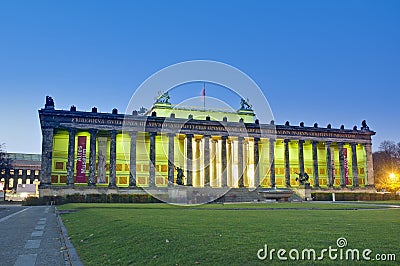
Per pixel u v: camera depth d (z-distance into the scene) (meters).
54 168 114.88
